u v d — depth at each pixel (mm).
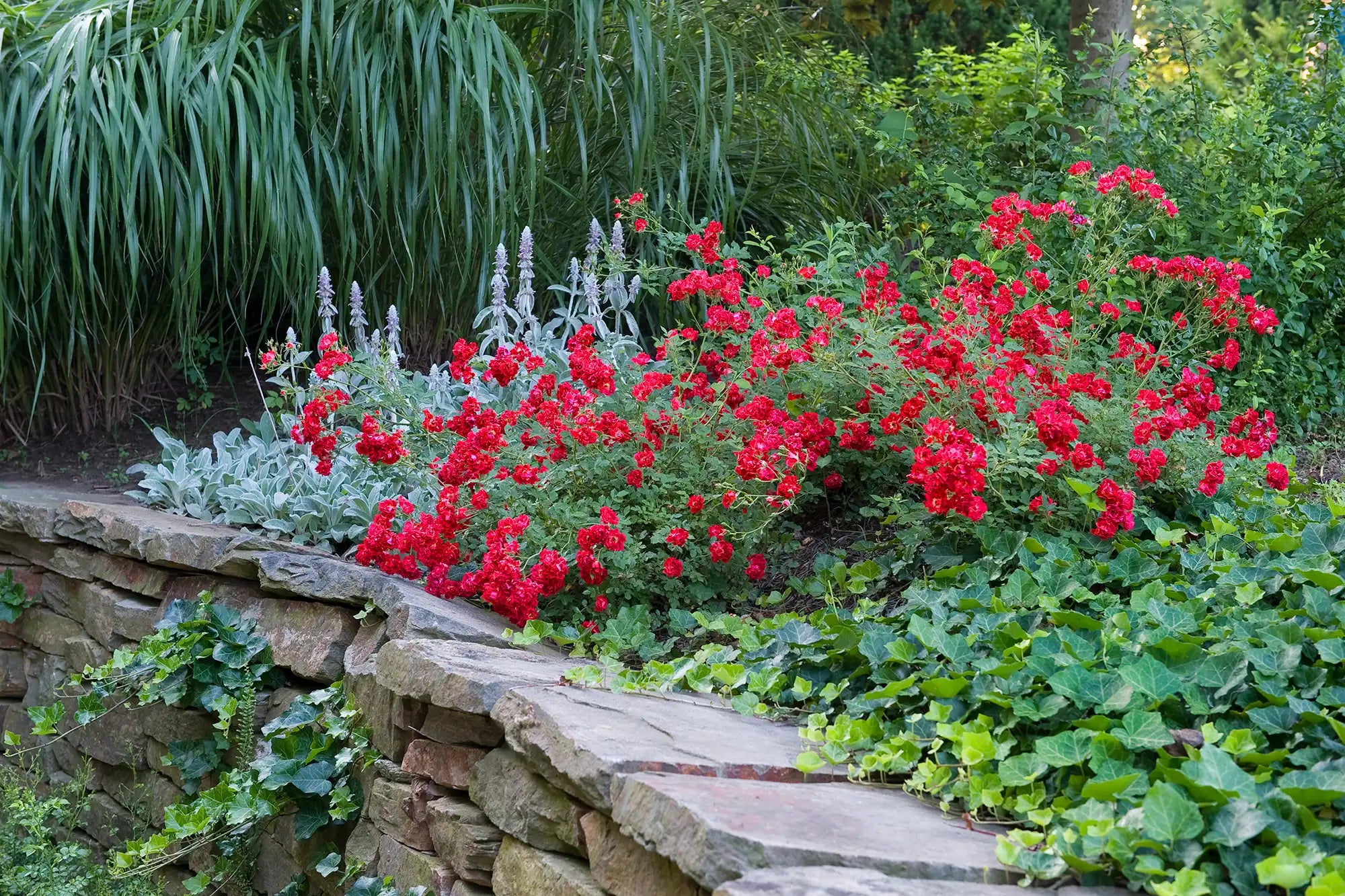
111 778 3791
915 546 2863
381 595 2973
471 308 4895
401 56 4449
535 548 3137
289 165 4336
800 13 6664
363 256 4707
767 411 3164
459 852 2369
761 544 3320
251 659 3248
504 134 4609
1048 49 5141
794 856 1551
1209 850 1583
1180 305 4312
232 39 4469
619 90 5078
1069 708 1964
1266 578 2389
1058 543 2648
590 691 2395
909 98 6711
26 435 4867
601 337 4281
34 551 4316
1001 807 1826
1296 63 5203
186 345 4520
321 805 2895
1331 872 1476
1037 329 3139
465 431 3246
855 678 2387
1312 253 4270
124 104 4301
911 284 4637
